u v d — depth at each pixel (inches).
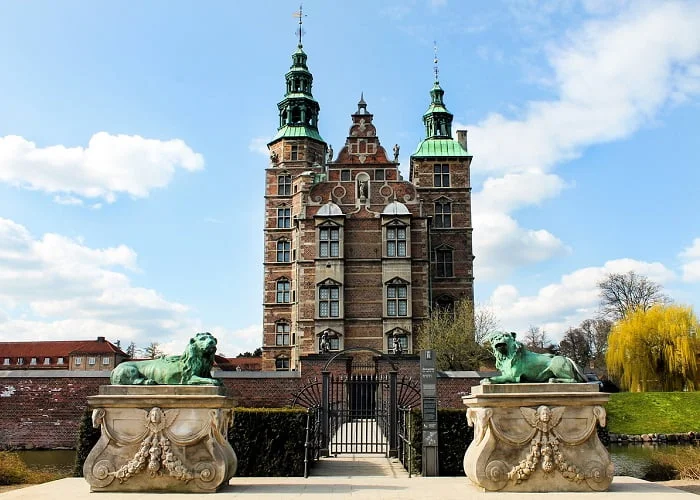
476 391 525.0
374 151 2000.5
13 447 1232.8
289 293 2266.2
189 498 467.2
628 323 2044.8
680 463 796.6
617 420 1625.2
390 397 923.4
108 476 487.8
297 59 2546.8
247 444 738.8
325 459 855.7
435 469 719.7
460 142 2330.2
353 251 1932.8
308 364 1336.1
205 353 523.5
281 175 2380.7
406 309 1882.4
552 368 521.7
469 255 2170.3
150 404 496.1
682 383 1982.0
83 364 3639.3
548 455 490.0
